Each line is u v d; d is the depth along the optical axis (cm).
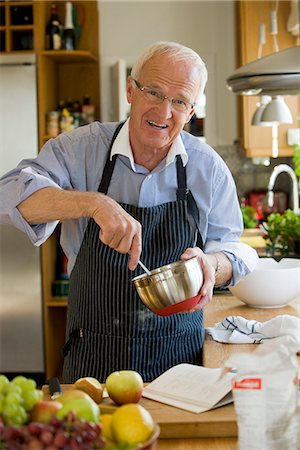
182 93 246
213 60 680
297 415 158
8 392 151
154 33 676
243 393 155
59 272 627
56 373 627
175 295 221
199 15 676
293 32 600
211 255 275
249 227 621
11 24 612
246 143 621
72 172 271
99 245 268
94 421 147
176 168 272
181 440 182
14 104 595
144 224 267
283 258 366
